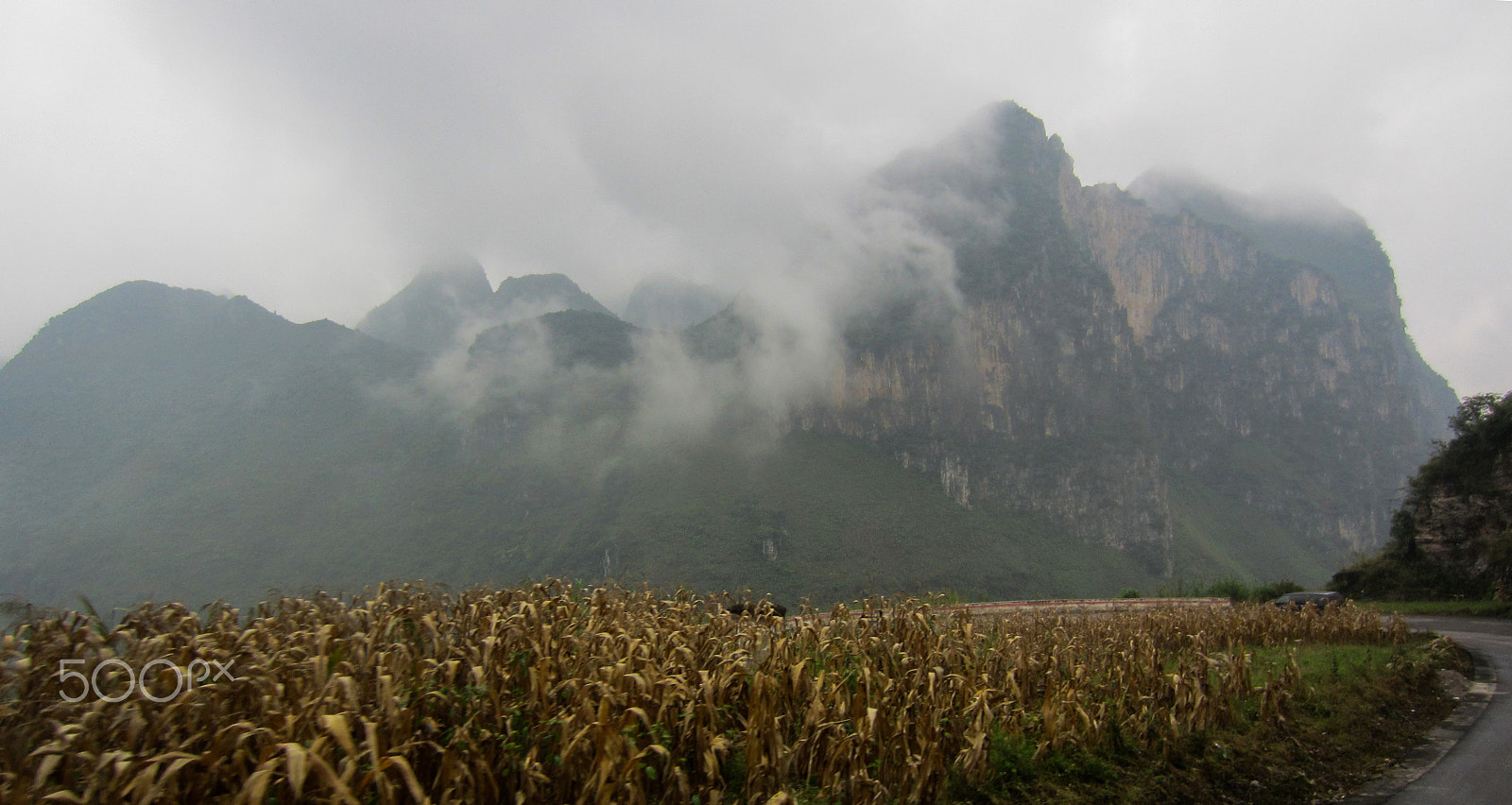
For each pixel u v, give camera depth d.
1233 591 37.25
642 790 5.24
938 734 6.69
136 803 4.13
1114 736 7.72
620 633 6.79
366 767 4.83
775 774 5.89
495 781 5.09
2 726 4.73
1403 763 8.40
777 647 7.32
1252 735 8.66
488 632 6.70
